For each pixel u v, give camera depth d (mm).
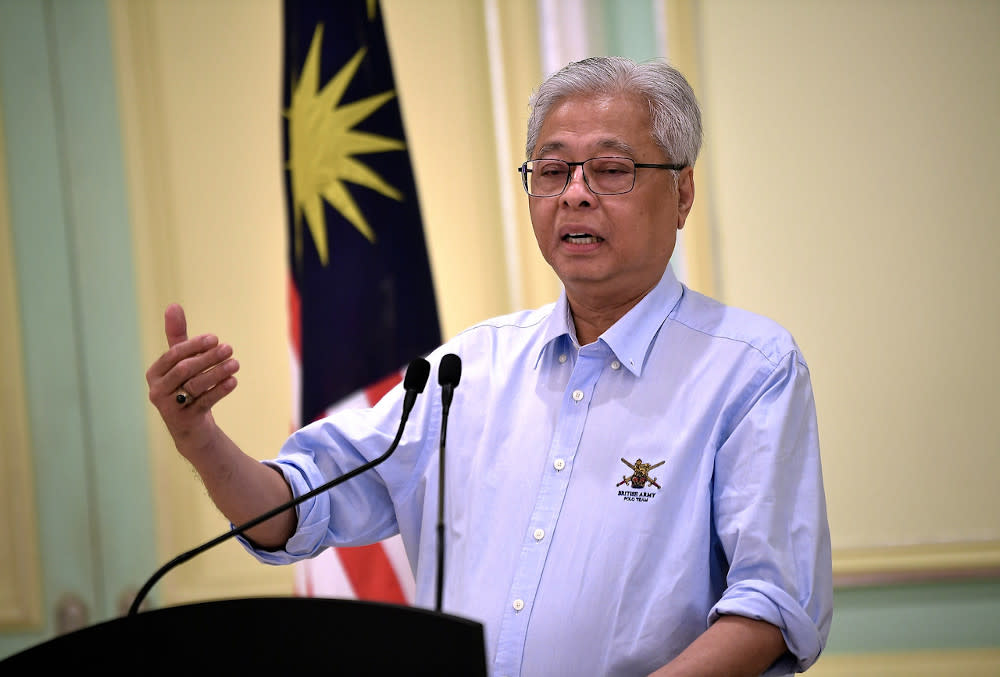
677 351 3521
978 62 6531
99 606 7457
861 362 6617
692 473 3305
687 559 3193
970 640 6492
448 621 2053
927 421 6543
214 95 7379
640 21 6918
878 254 6621
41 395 7500
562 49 6973
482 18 7102
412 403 3051
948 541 6477
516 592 3318
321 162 5824
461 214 7086
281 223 7309
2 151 7504
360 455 3797
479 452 3645
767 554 3008
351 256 5738
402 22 7191
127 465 7453
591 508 3340
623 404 3475
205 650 2244
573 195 3439
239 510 3443
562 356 3707
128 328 7441
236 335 7332
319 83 5879
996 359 6492
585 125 3488
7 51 7523
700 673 2758
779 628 2914
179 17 7414
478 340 3938
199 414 3201
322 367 5688
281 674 2193
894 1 6633
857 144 6660
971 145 6539
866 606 6586
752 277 6738
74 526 7484
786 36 6746
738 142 6777
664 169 3525
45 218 7492
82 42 7473
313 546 3670
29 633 7504
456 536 3574
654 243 3535
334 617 2178
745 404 3318
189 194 7391
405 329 5738
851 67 6676
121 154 7441
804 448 3232
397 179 5848
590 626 3201
